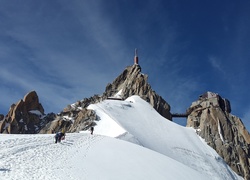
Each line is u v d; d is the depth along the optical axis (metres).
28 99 132.62
